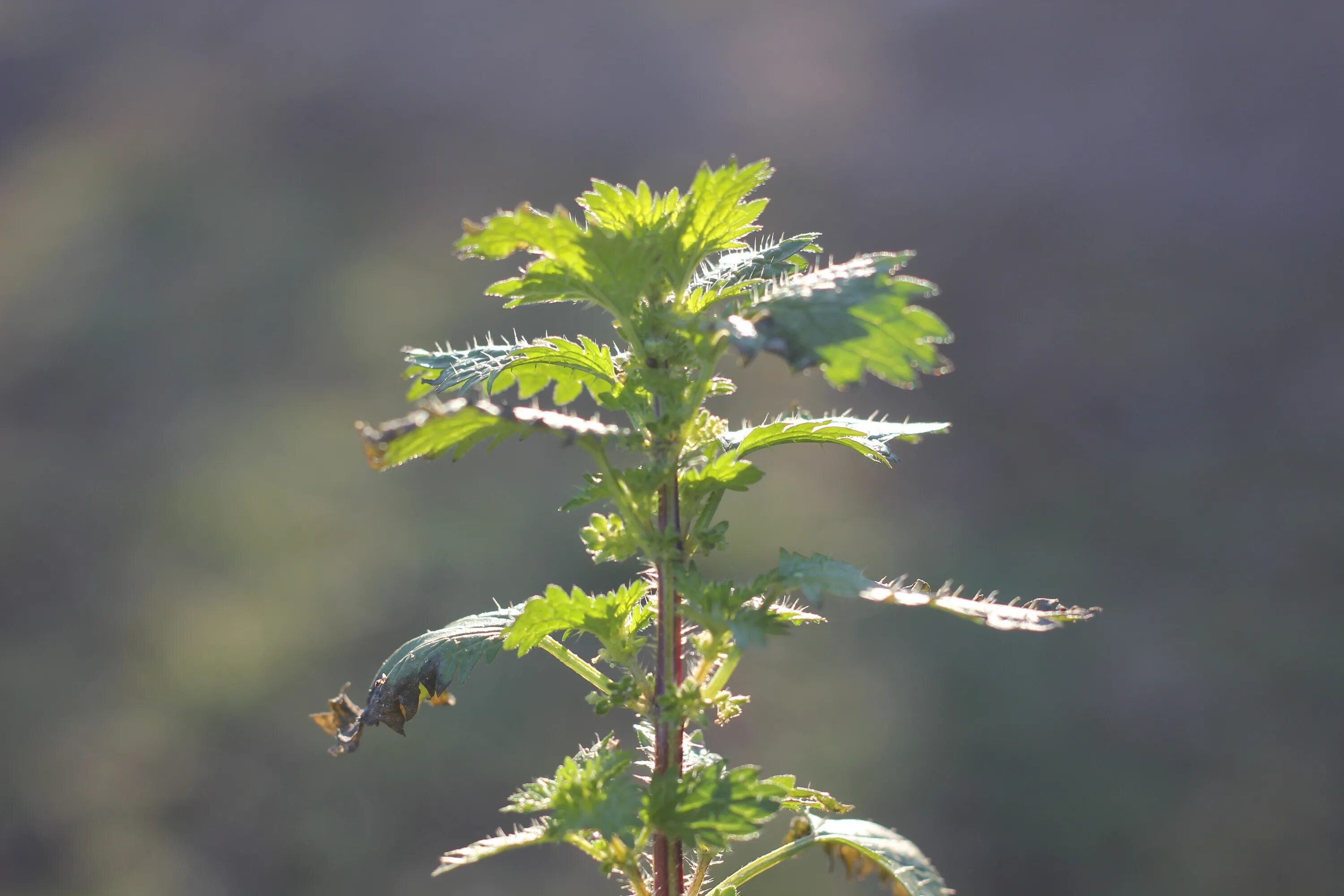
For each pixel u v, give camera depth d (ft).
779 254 1.76
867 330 1.66
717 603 1.70
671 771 1.71
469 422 1.68
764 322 1.67
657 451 1.72
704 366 1.71
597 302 1.72
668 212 1.72
